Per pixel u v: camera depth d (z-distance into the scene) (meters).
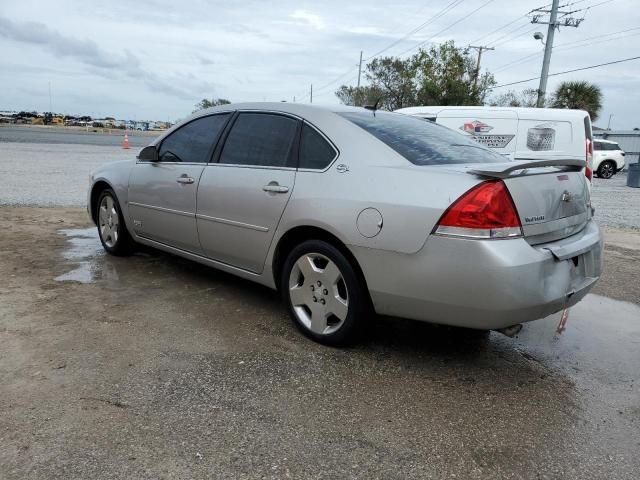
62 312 3.92
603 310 4.62
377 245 3.07
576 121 9.11
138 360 3.20
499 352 3.60
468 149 3.72
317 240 3.45
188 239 4.48
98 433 2.46
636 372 3.37
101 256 5.67
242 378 3.04
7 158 18.30
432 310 2.99
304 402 2.81
